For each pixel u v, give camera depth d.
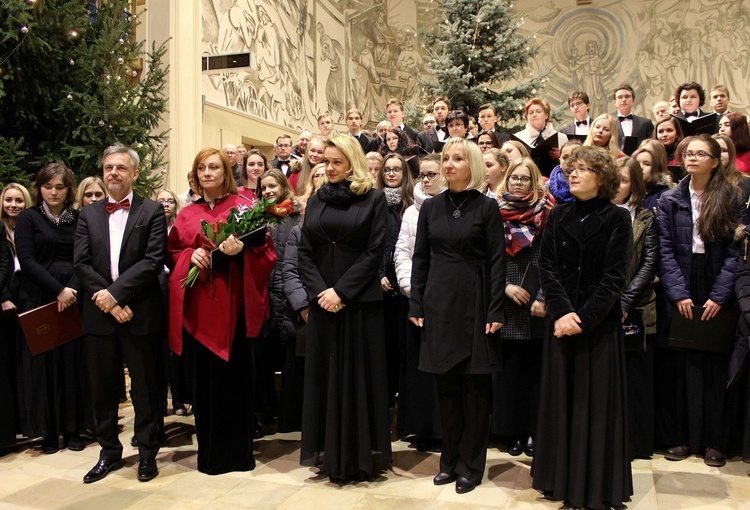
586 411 2.73
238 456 3.39
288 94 10.84
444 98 6.89
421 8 14.06
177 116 7.43
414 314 3.12
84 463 3.62
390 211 4.00
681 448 3.47
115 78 5.41
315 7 11.85
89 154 5.11
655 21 13.18
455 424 3.11
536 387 3.56
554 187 3.56
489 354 2.97
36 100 4.94
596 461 2.69
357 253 3.21
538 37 13.90
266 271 3.41
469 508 2.82
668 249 3.47
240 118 9.19
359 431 3.13
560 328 2.75
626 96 6.16
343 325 3.16
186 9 7.55
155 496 3.06
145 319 3.32
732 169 3.48
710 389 3.38
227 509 2.89
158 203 3.49
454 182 3.08
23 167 4.99
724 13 12.51
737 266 3.30
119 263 3.33
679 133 4.64
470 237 3.01
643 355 3.44
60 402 3.83
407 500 2.92
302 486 3.15
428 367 3.03
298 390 4.07
